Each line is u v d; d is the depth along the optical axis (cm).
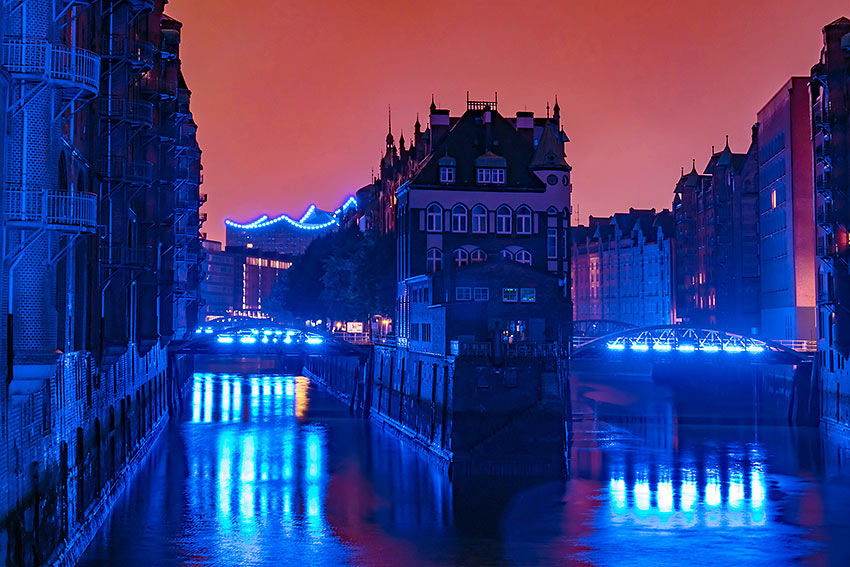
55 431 4084
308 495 6091
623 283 19700
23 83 3547
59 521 4156
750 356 9362
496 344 6750
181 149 8925
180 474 6712
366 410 10188
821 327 9019
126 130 5753
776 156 11769
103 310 5469
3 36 3422
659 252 18025
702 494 6125
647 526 5372
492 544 5025
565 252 9769
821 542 5072
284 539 5084
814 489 6259
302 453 7638
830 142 8531
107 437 5553
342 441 8306
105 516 5312
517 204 9750
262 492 6159
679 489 6266
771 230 12062
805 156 11062
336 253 13725
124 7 5656
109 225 5722
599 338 9556
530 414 6694
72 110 3975
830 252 8438
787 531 5275
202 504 5800
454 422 6706
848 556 4838
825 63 8675
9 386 3419
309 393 12800
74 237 3697
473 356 6756
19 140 3556
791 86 11112
